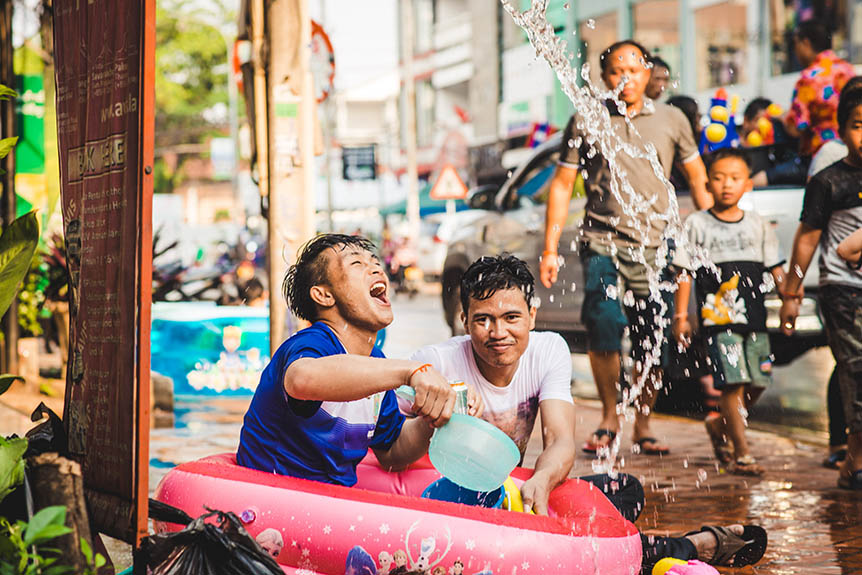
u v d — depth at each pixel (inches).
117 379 105.0
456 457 115.0
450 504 113.9
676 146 254.4
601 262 250.2
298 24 235.0
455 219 1051.3
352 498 113.2
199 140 2062.0
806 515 185.8
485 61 1249.4
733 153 233.0
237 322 338.0
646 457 242.4
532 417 146.9
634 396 251.0
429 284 1181.1
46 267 389.1
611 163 249.0
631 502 149.3
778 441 264.7
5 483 94.9
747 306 229.6
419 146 1615.4
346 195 1726.1
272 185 233.9
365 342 128.2
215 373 335.9
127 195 104.3
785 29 789.2
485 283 136.8
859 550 162.2
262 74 237.9
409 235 1191.6
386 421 136.9
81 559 93.8
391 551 109.3
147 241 101.5
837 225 211.0
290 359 119.3
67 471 95.7
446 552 108.7
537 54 211.9
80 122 115.4
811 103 309.6
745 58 824.3
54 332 401.7
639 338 253.0
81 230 114.7
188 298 459.8
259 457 125.8
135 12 103.9
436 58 1551.4
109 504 105.1
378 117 2413.9
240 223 1472.7
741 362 226.7
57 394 327.0
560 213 257.1
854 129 206.7
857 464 207.9
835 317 210.2
